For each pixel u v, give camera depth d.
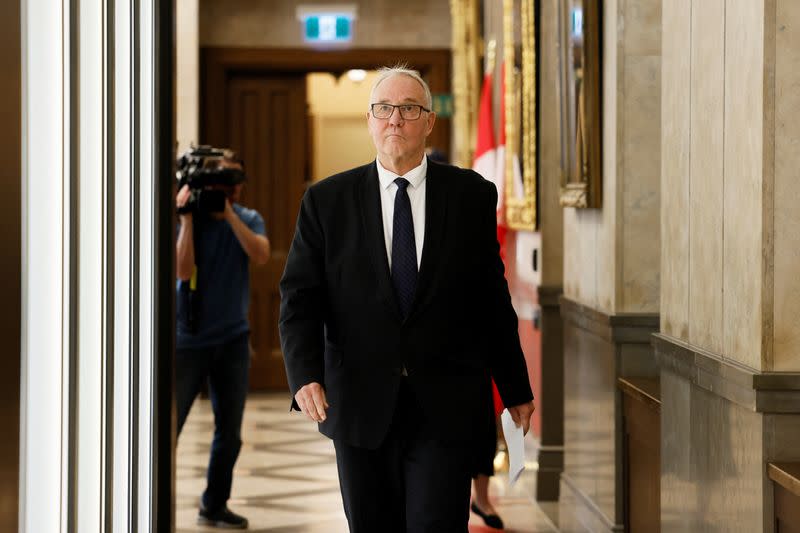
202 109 22.16
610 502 10.13
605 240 10.20
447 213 6.89
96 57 5.50
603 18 10.09
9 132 3.84
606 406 10.26
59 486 4.68
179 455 15.73
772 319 6.15
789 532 5.97
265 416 19.59
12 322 3.91
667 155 8.06
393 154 6.82
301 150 22.78
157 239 7.11
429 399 6.71
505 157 16.00
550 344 13.41
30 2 4.23
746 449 6.39
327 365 6.93
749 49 6.31
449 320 6.80
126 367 6.33
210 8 22.08
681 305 7.74
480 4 18.52
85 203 5.46
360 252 6.81
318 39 22.14
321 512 12.63
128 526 6.32
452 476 6.71
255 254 11.47
